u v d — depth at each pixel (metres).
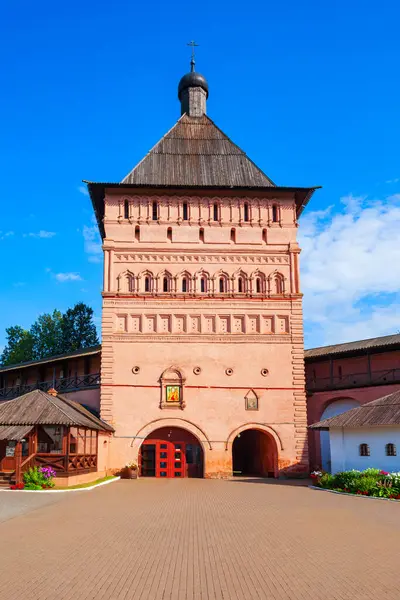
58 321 74.50
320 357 45.12
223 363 38.59
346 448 32.88
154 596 9.60
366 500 23.66
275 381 38.56
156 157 43.25
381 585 10.26
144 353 38.38
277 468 37.25
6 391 53.78
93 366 45.09
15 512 19.48
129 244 40.03
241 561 12.05
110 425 37.22
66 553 12.79
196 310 39.25
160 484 32.00
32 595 9.66
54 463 29.14
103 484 31.19
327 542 14.04
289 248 40.78
